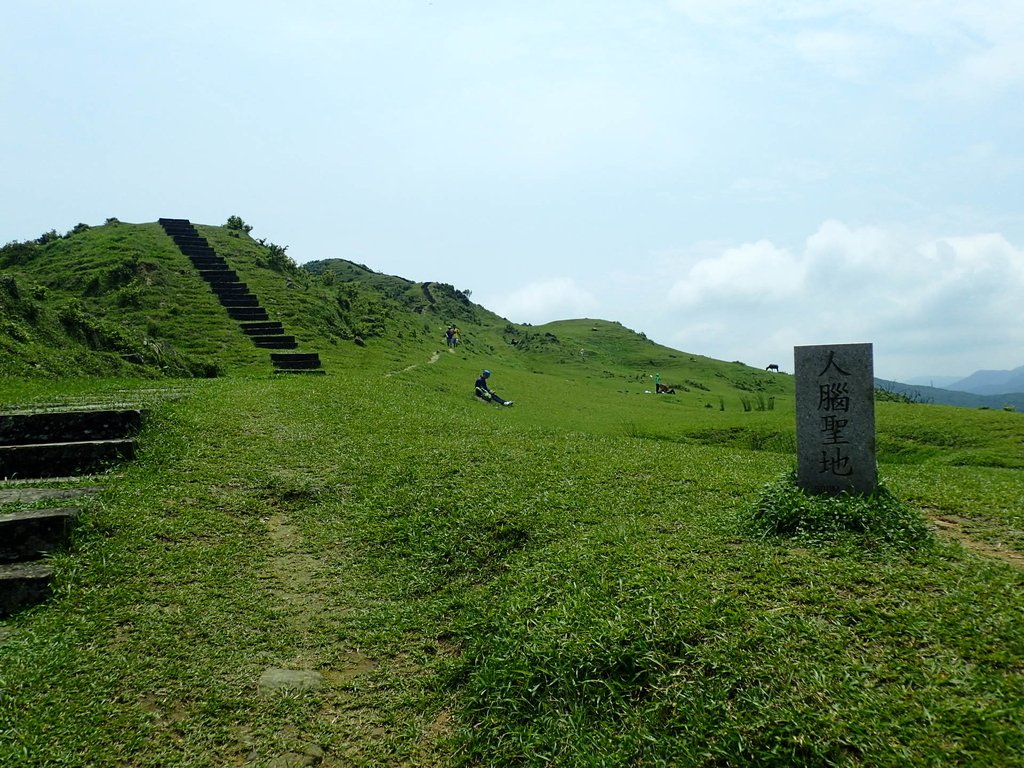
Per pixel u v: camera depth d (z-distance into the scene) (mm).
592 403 31344
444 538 9047
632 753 4996
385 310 47594
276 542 9391
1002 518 9047
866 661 5258
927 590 6250
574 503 9781
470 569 8383
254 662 6789
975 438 17891
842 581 6477
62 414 12047
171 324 32531
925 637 5457
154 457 11500
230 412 14773
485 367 40250
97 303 34469
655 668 5609
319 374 26531
